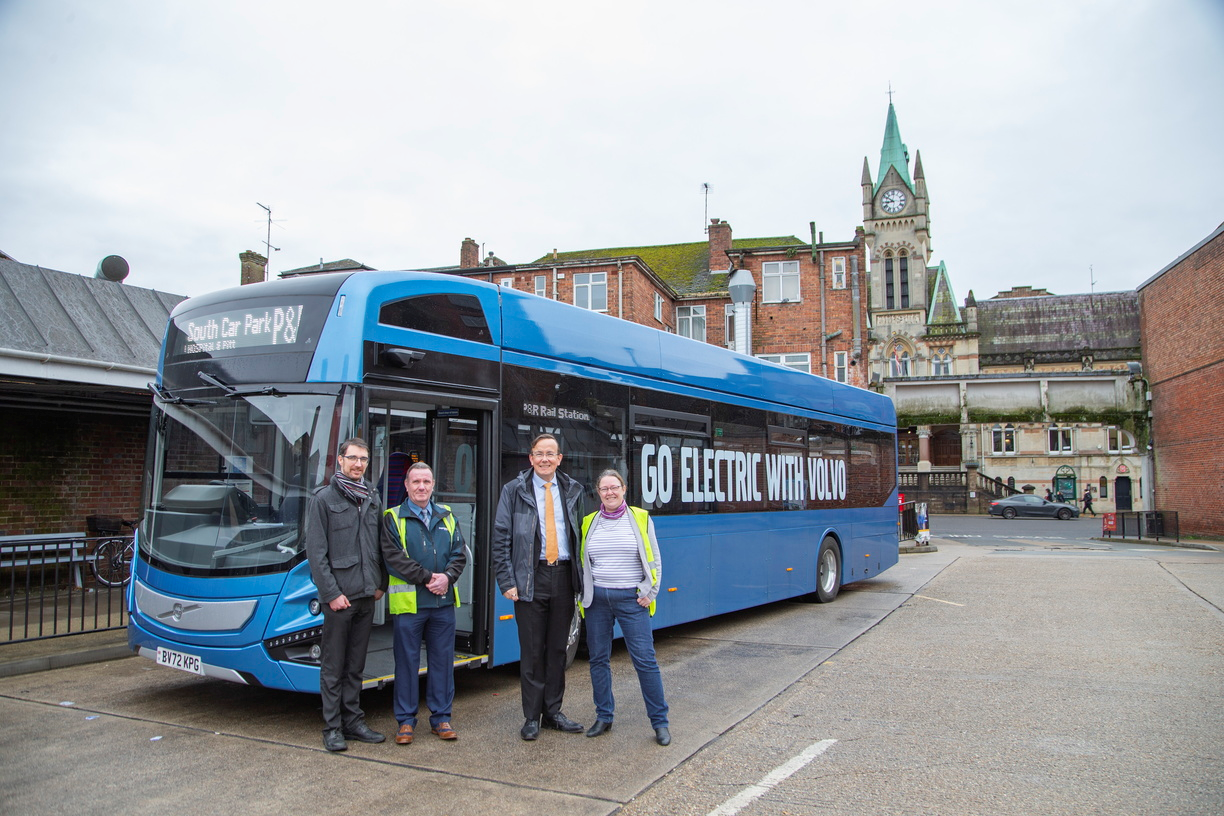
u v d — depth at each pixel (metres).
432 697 5.63
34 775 4.90
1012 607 11.72
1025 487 48.97
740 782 4.83
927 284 79.19
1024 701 6.64
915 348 71.62
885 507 14.50
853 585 14.61
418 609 5.54
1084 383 50.00
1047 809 4.43
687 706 6.52
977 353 70.44
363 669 5.80
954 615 11.07
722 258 40.09
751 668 7.90
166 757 5.23
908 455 56.31
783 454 11.23
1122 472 48.66
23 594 11.69
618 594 5.61
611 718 5.75
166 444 6.23
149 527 6.16
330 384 5.69
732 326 37.59
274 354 5.90
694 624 10.50
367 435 5.71
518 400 7.02
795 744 5.55
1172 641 9.09
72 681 7.27
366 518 5.45
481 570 6.65
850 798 4.59
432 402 6.23
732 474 10.01
